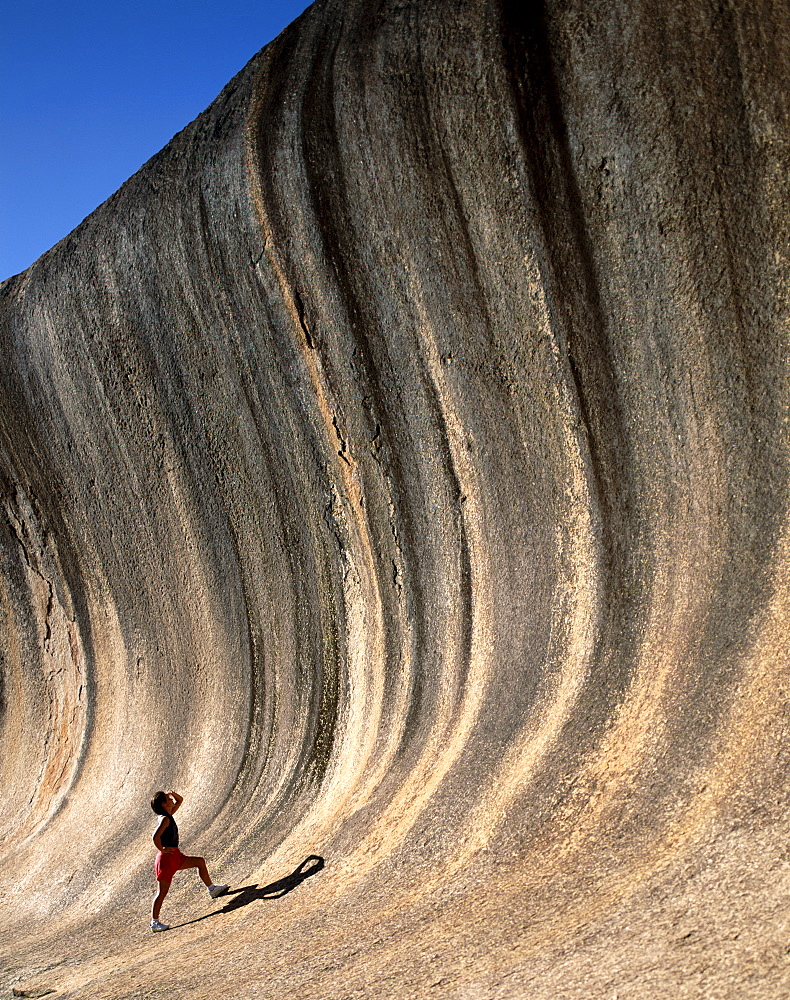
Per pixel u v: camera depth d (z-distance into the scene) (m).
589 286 6.16
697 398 5.82
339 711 8.28
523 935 4.14
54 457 11.16
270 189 7.51
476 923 4.48
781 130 5.15
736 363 5.61
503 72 6.07
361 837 6.38
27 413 11.14
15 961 7.85
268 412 8.57
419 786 6.44
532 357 6.56
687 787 4.57
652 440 6.10
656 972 3.36
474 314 6.79
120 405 9.96
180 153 8.42
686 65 5.43
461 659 7.21
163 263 8.74
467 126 6.33
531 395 6.65
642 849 4.39
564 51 5.90
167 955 6.14
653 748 4.99
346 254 7.34
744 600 5.32
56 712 12.55
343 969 4.56
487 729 6.39
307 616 8.88
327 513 8.47
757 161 5.29
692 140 5.48
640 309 5.97
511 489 6.96
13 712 13.41
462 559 7.39
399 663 7.84
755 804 4.13
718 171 5.44
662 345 5.92
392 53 6.71
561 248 6.19
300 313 7.81
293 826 7.50
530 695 6.31
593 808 4.93
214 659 10.02
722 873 3.84
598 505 6.39
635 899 3.97
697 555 5.77
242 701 9.55
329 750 8.12
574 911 4.15
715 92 5.35
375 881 5.65
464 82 6.27
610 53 5.70
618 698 5.58
